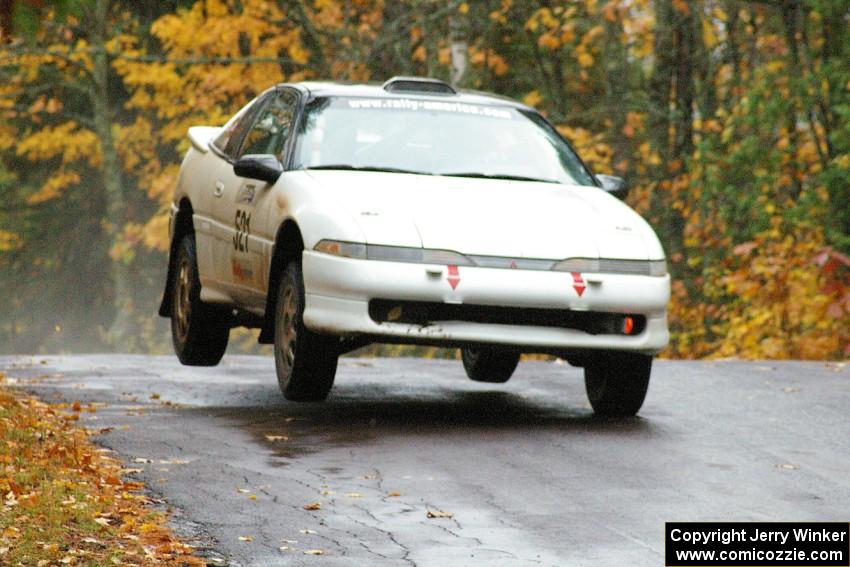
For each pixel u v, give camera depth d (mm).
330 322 20422
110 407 22750
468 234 20578
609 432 20781
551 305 20453
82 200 77938
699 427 21328
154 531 14758
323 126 23203
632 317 21094
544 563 13719
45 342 81688
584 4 56062
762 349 41938
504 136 23734
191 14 58219
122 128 70688
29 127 73250
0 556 13547
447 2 56062
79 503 15523
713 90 58312
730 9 57312
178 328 27203
